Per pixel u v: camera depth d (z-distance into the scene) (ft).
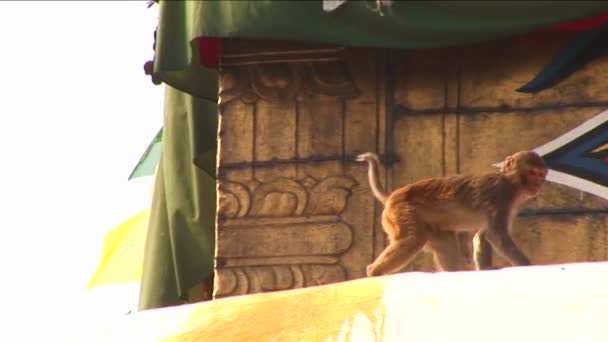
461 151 53.57
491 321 36.27
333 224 53.88
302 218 54.08
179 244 59.00
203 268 58.65
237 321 38.91
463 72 54.03
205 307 40.04
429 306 37.11
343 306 37.99
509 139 53.31
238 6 52.31
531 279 37.52
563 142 52.95
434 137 53.78
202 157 58.39
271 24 52.06
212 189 59.06
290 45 55.06
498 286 37.37
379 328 36.91
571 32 53.62
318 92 54.75
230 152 54.90
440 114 53.93
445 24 51.52
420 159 53.78
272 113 54.90
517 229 52.47
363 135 54.24
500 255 48.42
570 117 53.11
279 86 55.01
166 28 53.47
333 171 54.19
